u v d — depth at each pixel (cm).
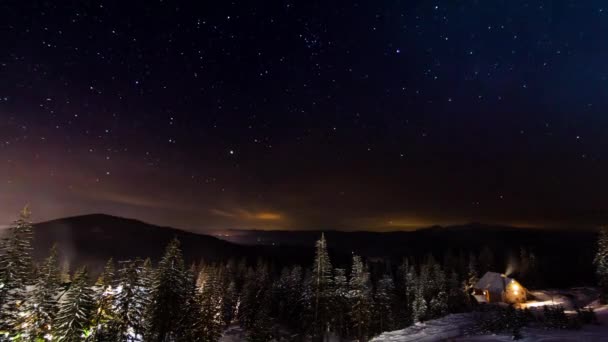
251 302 5566
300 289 5741
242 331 5097
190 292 3519
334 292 4125
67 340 2355
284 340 3991
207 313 3462
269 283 6862
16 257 2689
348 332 4559
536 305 4881
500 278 5578
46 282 2870
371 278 8062
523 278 7494
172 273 3228
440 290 5666
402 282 7394
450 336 2602
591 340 1727
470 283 6353
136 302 2844
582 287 6612
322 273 4100
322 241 4222
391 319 4616
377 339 3195
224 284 6250
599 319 2539
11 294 2619
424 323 3459
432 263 7769
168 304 3136
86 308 2514
